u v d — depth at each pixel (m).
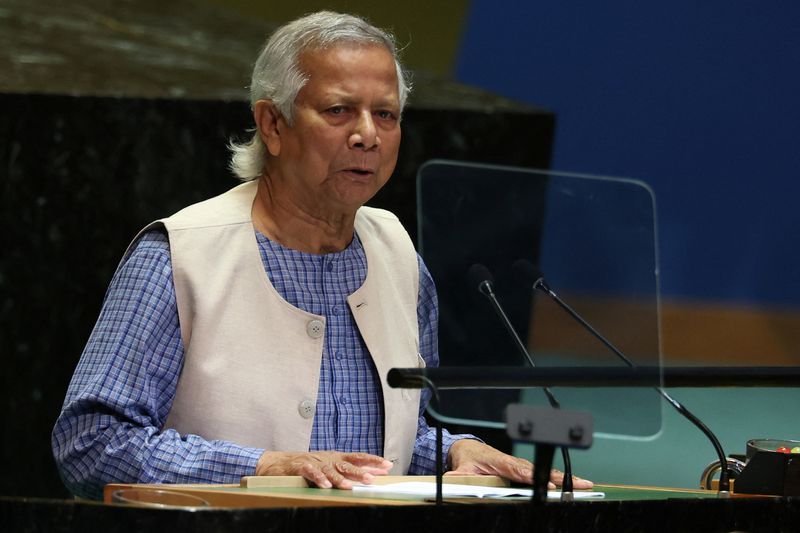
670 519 5.84
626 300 6.60
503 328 6.42
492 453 7.50
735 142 20.98
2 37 15.68
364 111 7.50
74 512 5.11
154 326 7.37
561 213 6.62
